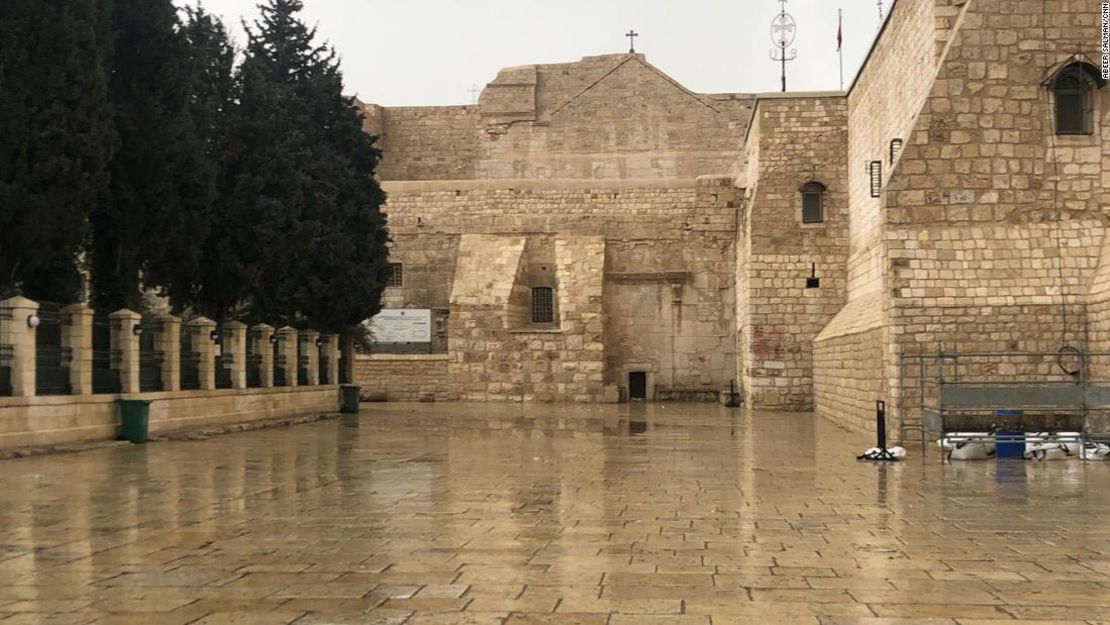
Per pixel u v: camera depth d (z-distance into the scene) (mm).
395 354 39906
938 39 19359
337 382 31828
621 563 8141
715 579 7539
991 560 8203
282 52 32094
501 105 50906
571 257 39219
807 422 26656
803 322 31141
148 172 22266
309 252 29219
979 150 18719
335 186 30797
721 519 10359
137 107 22297
